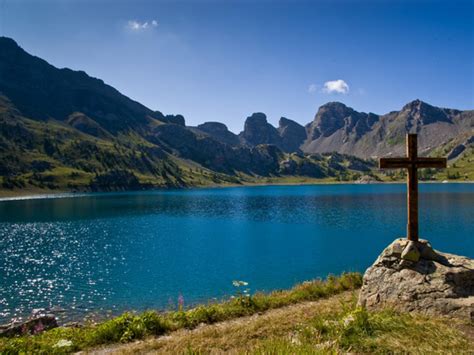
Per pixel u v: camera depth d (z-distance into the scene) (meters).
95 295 34.00
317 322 12.41
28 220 100.69
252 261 47.09
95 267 45.81
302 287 20.33
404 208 113.00
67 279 40.06
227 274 40.69
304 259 47.34
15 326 17.14
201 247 58.28
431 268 13.52
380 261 14.92
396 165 14.83
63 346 13.04
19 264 48.00
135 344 13.20
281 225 81.94
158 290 35.22
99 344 13.44
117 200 182.75
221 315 16.03
